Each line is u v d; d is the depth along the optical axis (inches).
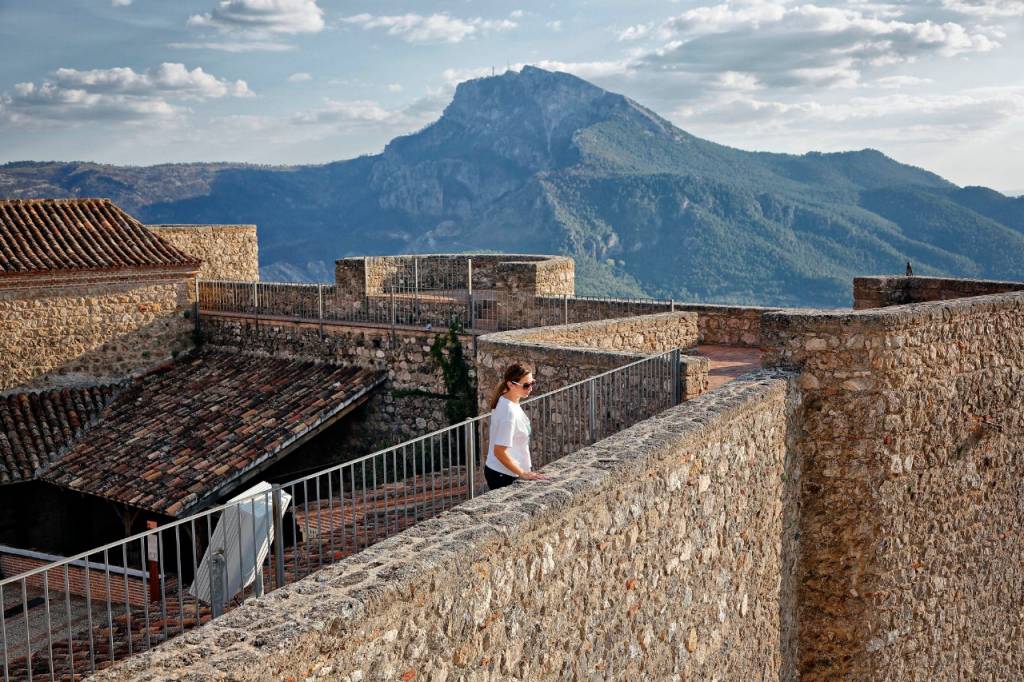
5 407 845.2
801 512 411.8
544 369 434.9
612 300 686.5
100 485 729.0
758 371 405.4
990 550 456.1
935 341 413.1
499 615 212.4
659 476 284.2
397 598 180.1
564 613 238.2
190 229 1059.9
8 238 898.1
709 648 323.0
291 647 156.1
